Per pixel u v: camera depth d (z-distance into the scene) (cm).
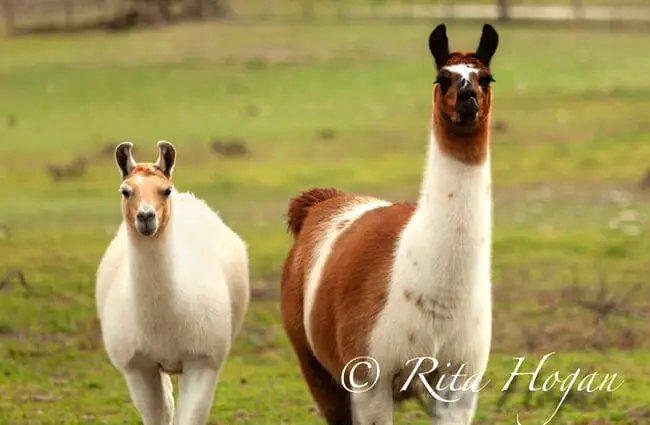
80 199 7400
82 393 3488
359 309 2244
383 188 7462
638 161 7925
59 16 15925
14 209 7075
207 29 14188
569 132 8919
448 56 2194
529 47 12862
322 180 7775
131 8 14662
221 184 7688
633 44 12950
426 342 2172
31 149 9112
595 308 4275
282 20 15038
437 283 2141
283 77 11669
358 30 14050
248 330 4281
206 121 10038
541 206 6719
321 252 2495
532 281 4941
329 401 2605
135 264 2464
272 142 9150
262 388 3525
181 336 2536
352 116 10081
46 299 4762
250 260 5528
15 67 12381
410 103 10550
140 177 2436
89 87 11400
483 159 2131
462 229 2127
